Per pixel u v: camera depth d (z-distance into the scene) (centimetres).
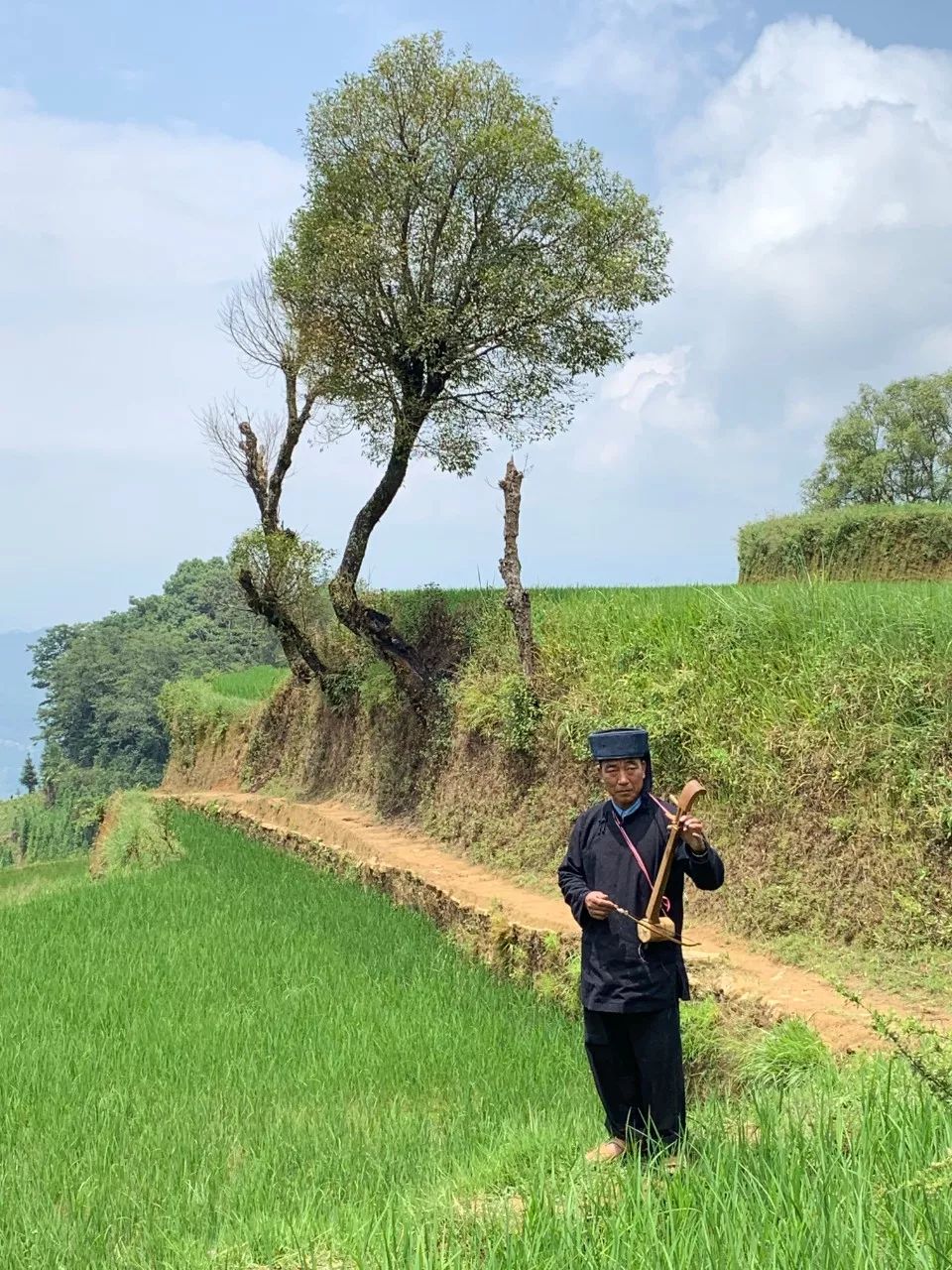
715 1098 712
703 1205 414
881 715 997
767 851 1059
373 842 1866
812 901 981
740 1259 372
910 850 918
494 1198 520
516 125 2020
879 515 2077
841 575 2103
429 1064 902
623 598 1692
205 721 3603
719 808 1144
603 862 589
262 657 9438
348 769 2402
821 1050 739
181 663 8975
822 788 1022
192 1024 1037
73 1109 824
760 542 2267
